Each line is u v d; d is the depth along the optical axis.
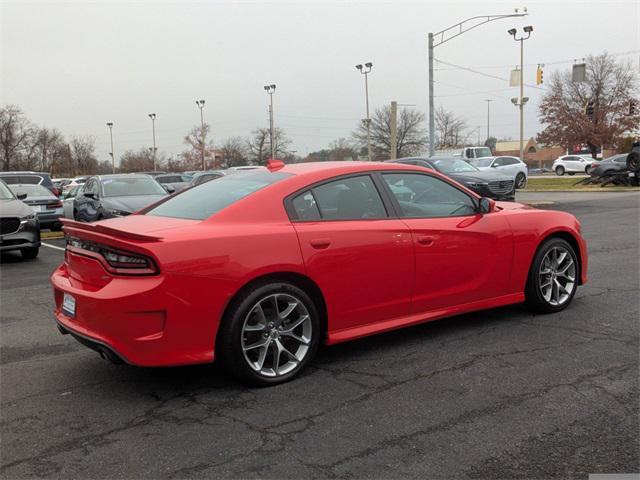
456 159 17.75
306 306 3.98
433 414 3.40
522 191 27.92
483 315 5.55
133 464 2.91
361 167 4.51
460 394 3.68
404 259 4.41
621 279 7.07
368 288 4.26
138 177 12.91
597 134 65.06
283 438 3.14
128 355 3.48
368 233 4.24
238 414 3.46
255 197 4.00
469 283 4.87
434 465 2.83
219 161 77.88
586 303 5.89
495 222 5.03
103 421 3.42
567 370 4.04
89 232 3.69
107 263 3.61
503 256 5.05
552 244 5.43
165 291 3.45
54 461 2.96
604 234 11.45
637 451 2.92
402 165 4.76
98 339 3.56
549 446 2.99
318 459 2.91
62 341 5.16
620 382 3.79
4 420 3.47
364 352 4.55
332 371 4.15
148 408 3.60
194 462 2.91
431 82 27.16
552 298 5.53
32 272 9.25
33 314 6.28
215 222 3.81
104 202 11.55
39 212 14.80
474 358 4.34
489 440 3.07
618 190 25.58
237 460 2.92
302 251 3.93
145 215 4.44
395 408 3.49
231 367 3.75
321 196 4.22
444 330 5.09
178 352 3.56
